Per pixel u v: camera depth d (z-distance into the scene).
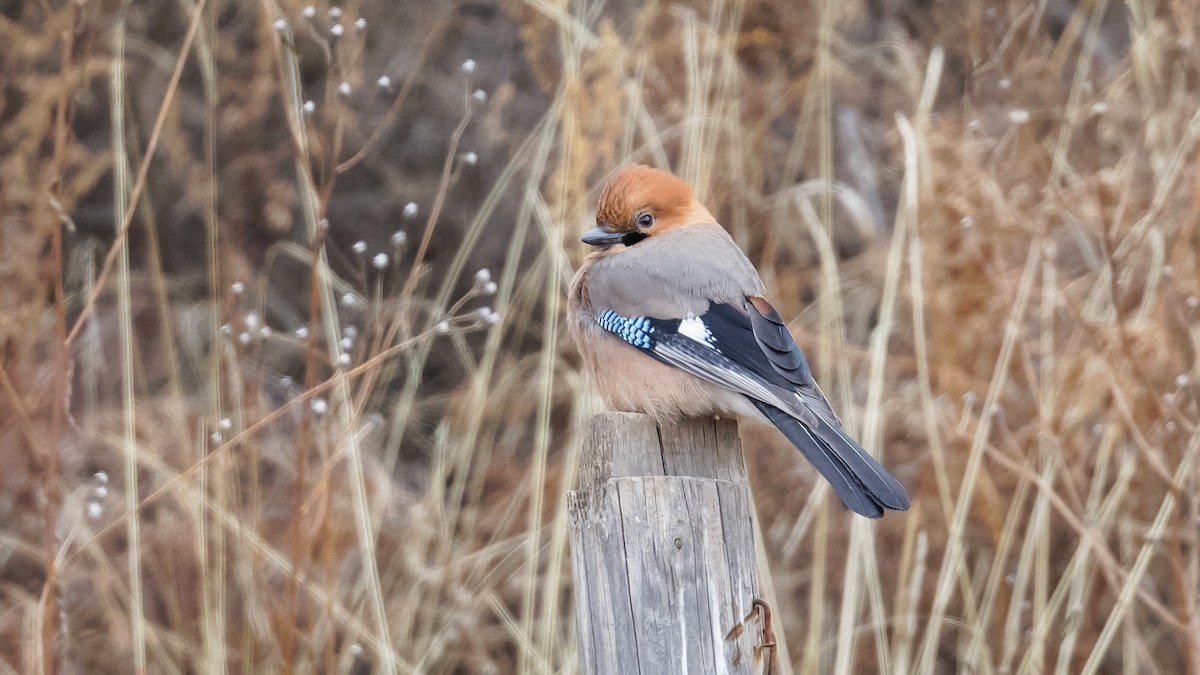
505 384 11.60
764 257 11.88
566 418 11.85
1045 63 11.68
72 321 13.27
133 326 13.24
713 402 7.75
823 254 10.90
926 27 13.92
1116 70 12.62
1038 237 10.39
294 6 11.36
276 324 13.99
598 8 11.78
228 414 10.99
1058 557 10.95
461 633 10.38
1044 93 11.63
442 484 11.02
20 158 10.81
